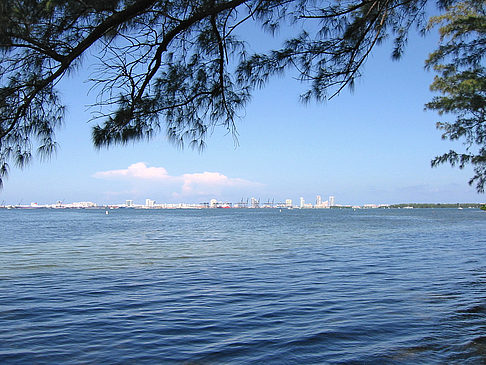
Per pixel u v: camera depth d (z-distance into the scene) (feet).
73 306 32.09
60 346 22.76
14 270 51.34
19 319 28.37
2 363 20.29
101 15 12.60
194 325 26.76
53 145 14.29
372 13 17.37
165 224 212.23
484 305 31.07
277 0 15.44
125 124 15.37
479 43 28.58
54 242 96.32
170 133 16.58
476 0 26.89
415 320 27.22
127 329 25.91
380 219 291.79
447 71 32.63
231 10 15.01
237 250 77.15
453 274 46.60
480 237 112.57
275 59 17.24
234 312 30.07
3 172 13.41
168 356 21.18
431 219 288.10
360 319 27.66
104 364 20.16
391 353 21.15
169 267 53.83
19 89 12.98
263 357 20.90
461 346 22.03
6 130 13.26
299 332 24.98
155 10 13.48
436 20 27.43
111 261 60.44
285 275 46.85
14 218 335.26
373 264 56.08
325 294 36.14
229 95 17.06
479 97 33.94
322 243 93.40
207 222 240.12
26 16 11.20
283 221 253.03
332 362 20.06
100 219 305.94
